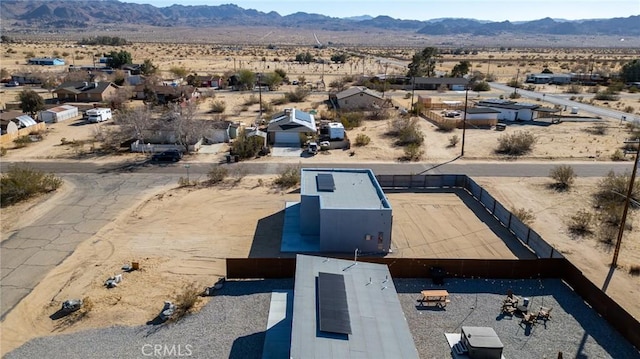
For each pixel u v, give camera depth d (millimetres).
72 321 22953
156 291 25578
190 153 53156
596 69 148250
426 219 36062
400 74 139625
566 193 41656
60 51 195875
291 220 34812
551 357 21000
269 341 20594
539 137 63188
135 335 21875
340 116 72500
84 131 63375
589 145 58969
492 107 77375
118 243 31312
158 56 188375
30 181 39469
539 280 27328
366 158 52344
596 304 24406
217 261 29047
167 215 35969
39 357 20469
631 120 74500
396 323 19031
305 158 51875
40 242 31328
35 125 62125
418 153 54250
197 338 21703
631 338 22000
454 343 21766
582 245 31641
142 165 48500
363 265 23219
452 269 27312
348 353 17078
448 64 179750
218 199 39406
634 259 29609
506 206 38500
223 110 78000
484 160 52250
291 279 26844
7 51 180500
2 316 23422
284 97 91125
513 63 183500
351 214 29719
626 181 40625
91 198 39250
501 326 23109
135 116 55969
